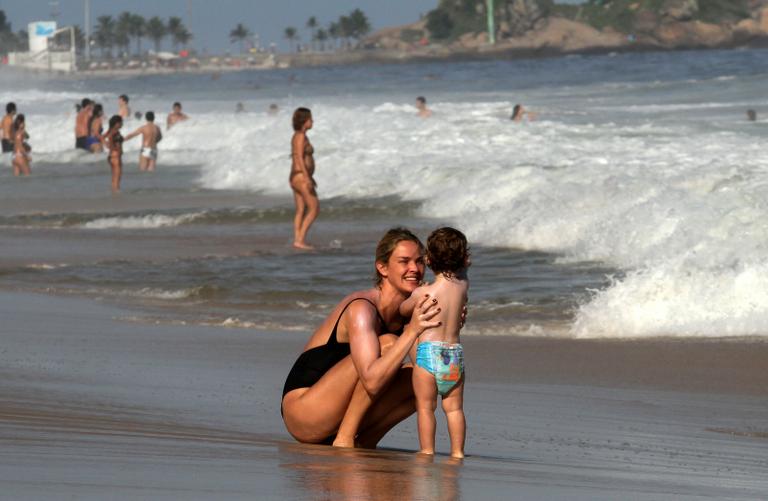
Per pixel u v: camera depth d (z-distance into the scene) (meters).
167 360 26.22
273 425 18.88
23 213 66.31
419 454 16.38
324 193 68.50
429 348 16.48
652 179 52.97
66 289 40.38
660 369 25.97
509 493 12.44
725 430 20.19
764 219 41.75
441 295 16.53
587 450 18.08
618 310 31.73
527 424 20.39
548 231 47.41
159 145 112.00
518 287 38.09
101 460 12.90
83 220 61.53
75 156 104.62
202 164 95.81
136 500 10.62
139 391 21.75
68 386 21.84
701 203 44.97
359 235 52.94
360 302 16.88
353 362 16.56
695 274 33.34
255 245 50.62
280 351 27.86
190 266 44.81
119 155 78.19
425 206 60.09
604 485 13.77
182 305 36.78
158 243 52.38
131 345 28.50
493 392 23.59
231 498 10.97
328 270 43.00
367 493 11.72
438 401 22.36
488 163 69.06
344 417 16.83
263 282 40.66
